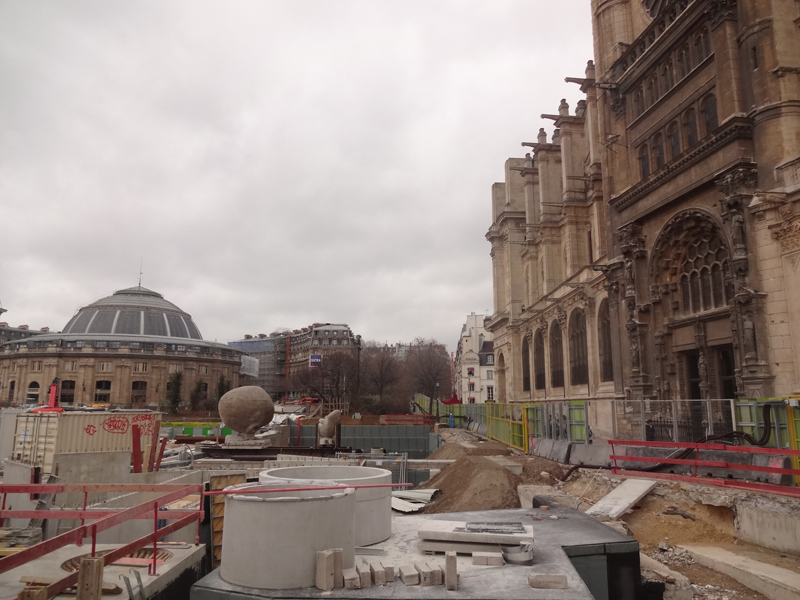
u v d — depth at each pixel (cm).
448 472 2144
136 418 1978
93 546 676
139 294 16012
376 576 684
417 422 5691
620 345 2784
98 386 12962
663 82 2617
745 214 1928
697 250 2353
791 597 955
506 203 5681
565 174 4209
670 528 1371
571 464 2062
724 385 2194
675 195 2336
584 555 845
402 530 978
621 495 1473
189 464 2633
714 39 2153
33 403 12669
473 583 675
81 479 1677
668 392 2470
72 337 13438
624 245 2698
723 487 1370
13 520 1606
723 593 1031
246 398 2978
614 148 3006
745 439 1580
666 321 2500
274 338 19850
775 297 1814
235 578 687
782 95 1888
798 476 1333
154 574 793
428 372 10938
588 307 3322
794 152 1848
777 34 1919
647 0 3005
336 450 3167
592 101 3616
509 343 5494
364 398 9569
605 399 2959
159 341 13988
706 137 2105
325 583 657
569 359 3766
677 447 1527
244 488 746
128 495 1519
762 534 1239
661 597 909
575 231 4147
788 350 1764
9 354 13325
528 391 4972
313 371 10994
